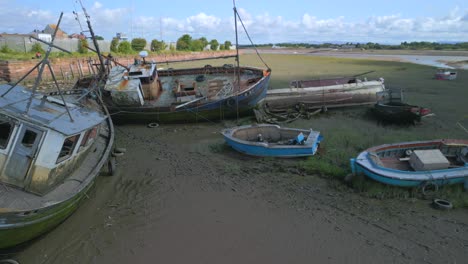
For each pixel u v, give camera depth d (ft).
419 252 24.54
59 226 27.81
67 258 24.17
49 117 27.81
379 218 28.89
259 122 59.16
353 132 52.08
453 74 103.14
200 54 234.79
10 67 101.55
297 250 25.02
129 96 55.67
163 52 198.18
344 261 23.84
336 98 66.23
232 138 44.16
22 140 24.89
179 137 52.90
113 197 32.94
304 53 313.12
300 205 31.30
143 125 59.77
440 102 71.36
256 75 72.84
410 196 32.12
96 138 36.76
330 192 33.73
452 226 27.50
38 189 25.03
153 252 24.90
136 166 40.65
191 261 23.95
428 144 38.65
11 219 20.59
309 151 41.04
